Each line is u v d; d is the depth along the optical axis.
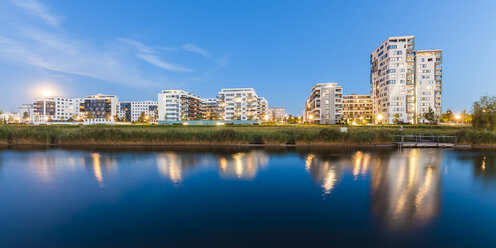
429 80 101.75
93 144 28.44
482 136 26.17
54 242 6.68
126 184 12.21
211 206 9.26
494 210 8.66
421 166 16.22
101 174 14.29
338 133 27.02
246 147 26.06
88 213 8.59
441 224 7.59
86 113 155.38
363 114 130.38
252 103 126.56
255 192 10.94
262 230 7.30
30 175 14.03
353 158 19.38
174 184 12.21
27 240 6.79
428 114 93.25
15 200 9.93
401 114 99.31
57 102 162.12
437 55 103.00
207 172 14.79
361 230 7.24
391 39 101.00
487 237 6.79
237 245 6.45
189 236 6.95
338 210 8.77
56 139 28.92
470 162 17.47
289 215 8.37
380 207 8.98
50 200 9.91
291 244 6.49
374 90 116.38
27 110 184.50
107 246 6.44
